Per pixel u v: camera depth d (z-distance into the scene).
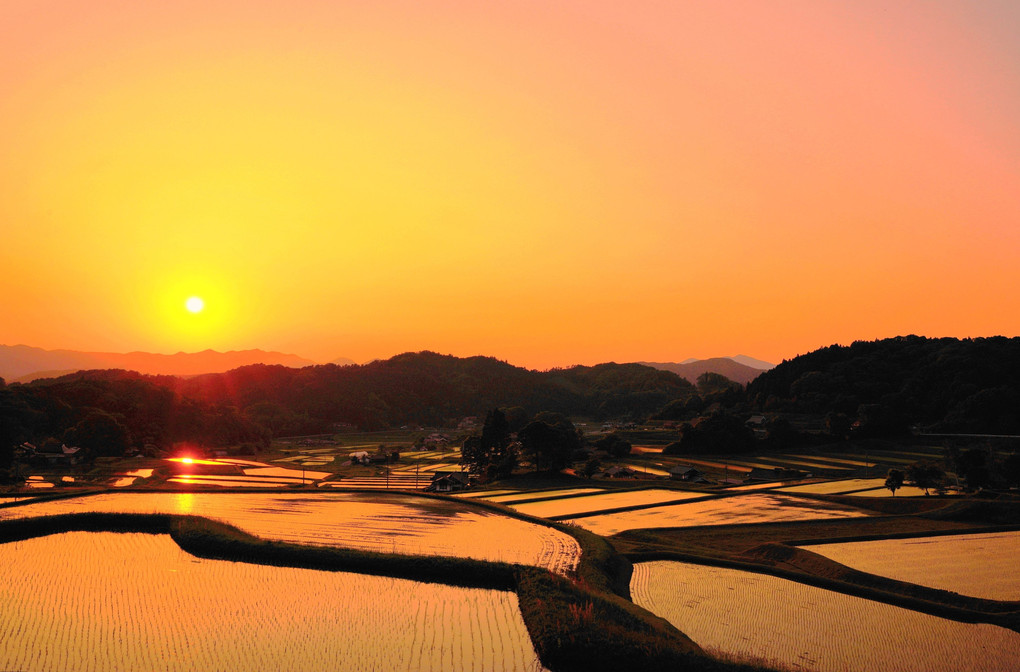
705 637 38.03
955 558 55.62
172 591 44.03
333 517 66.81
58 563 50.19
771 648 36.62
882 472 112.44
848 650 36.53
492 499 87.62
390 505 73.69
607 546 55.00
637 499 86.69
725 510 79.31
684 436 139.75
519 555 52.38
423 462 150.00
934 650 36.72
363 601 42.69
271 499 76.75
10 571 48.09
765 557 58.22
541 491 94.81
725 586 47.31
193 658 33.75
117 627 37.72
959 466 95.19
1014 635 38.88
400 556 49.69
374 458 148.62
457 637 37.00
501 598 43.53
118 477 110.12
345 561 49.78
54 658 33.47
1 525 58.12
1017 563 53.97
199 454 154.00
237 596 43.22
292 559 50.50
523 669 33.22
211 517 64.06
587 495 90.31
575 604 39.78
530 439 115.12
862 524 71.00
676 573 50.38
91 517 61.69
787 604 43.56
